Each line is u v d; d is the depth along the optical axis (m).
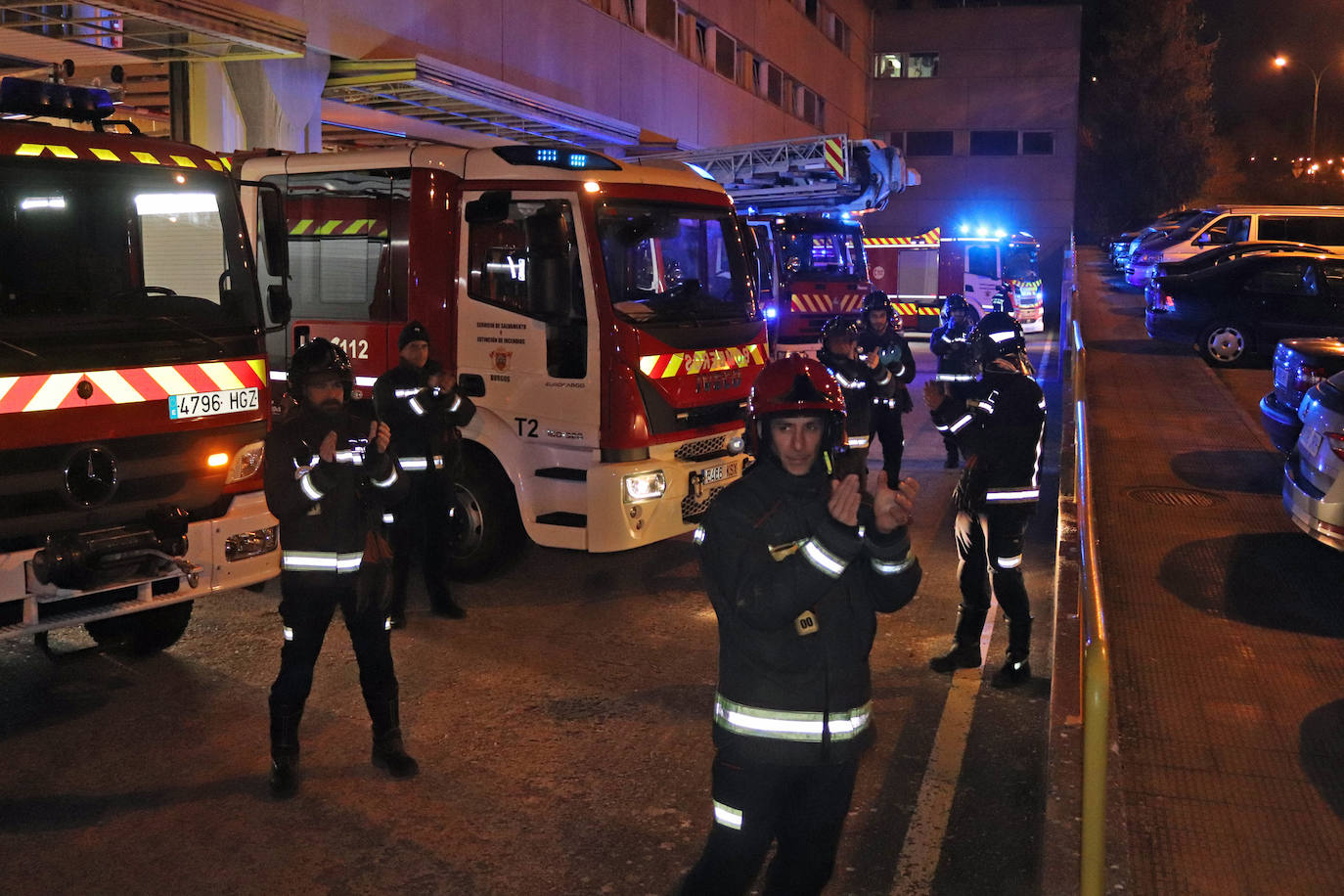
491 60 17.30
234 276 5.43
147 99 13.89
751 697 2.63
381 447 4.36
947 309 8.88
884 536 2.59
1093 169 54.47
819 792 2.69
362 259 7.32
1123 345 17.55
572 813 4.24
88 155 4.91
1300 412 7.30
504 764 4.66
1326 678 5.45
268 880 3.76
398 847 3.98
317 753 4.76
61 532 4.78
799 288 18.14
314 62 13.53
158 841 4.02
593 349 6.62
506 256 6.90
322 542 4.33
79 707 5.26
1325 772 4.50
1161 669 5.55
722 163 18.77
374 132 18.02
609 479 6.60
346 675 5.66
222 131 12.41
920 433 12.92
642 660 5.87
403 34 15.05
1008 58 43.34
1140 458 10.12
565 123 17.25
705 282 7.36
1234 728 4.90
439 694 5.39
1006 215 43.97
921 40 43.81
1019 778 4.52
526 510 6.91
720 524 2.66
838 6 39.19
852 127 42.00
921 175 44.34
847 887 3.73
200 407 5.21
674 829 4.12
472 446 7.12
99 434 4.84
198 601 6.85
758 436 2.69
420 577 7.52
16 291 4.65
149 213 5.10
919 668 5.73
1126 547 7.57
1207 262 18.67
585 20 20.36
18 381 4.58
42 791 4.40
